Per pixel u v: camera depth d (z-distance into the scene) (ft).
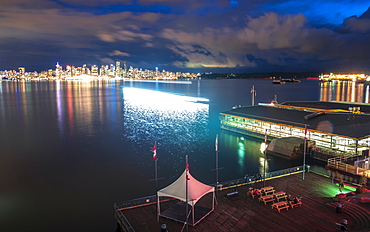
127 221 98.53
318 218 98.63
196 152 237.45
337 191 122.21
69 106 624.59
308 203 110.63
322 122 227.40
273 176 141.79
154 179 179.11
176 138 293.64
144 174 188.24
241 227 94.43
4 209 142.61
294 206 107.76
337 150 196.13
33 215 136.36
